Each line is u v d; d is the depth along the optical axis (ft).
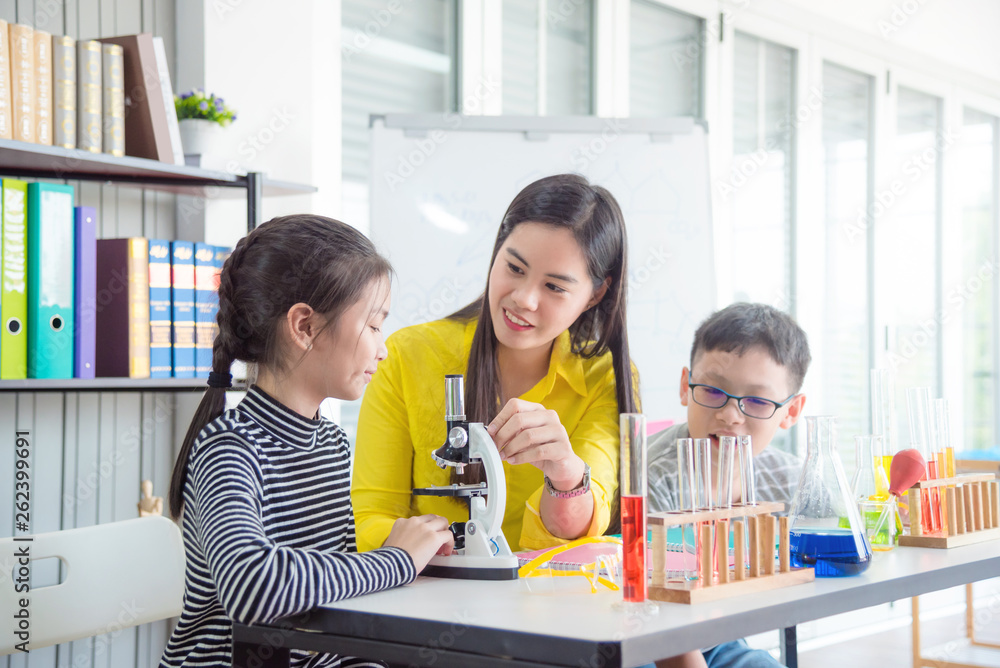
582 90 9.80
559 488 4.05
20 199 5.50
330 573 3.02
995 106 15.07
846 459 12.33
